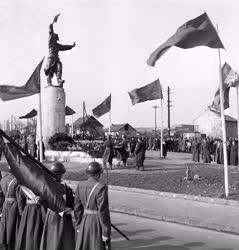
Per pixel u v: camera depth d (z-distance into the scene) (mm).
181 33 12656
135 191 16859
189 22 12633
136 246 9078
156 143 53531
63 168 6766
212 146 33500
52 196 6199
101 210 6031
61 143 33531
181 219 11547
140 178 19547
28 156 6387
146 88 29312
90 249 6062
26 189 6895
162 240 9602
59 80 38281
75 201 6293
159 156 38844
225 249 8812
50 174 6508
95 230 6082
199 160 31484
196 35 12719
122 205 13727
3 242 7512
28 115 38938
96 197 6086
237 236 9977
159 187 16953
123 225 11320
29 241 6984
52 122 37562
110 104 34531
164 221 11891
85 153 30438
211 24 12766
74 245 6512
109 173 22000
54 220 6434
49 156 31688
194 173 21094
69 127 63406
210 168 24734
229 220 11164
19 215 7480
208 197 14508
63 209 6238
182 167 26078
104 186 6145
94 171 6273
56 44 38188
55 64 38094
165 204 13844
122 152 26609
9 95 21062
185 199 14938
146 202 14297
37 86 21688
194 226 11141
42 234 6633
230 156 28500
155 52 12758
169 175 20438
